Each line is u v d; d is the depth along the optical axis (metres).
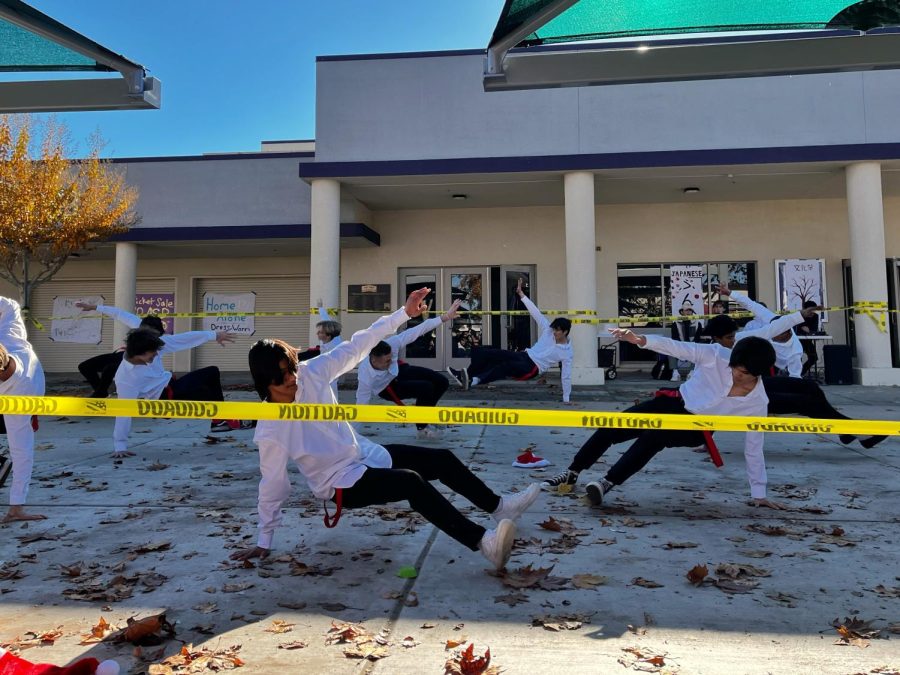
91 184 13.17
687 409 4.19
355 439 3.15
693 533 3.68
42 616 2.64
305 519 3.99
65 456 6.09
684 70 4.11
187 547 3.48
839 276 14.01
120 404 3.16
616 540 3.55
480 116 12.26
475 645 2.37
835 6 3.77
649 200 14.24
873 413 8.28
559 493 4.56
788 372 7.27
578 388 11.19
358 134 12.48
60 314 17.41
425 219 15.02
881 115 11.56
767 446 6.42
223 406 3.02
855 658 2.26
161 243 14.99
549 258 14.73
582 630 2.48
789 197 14.01
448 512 2.97
